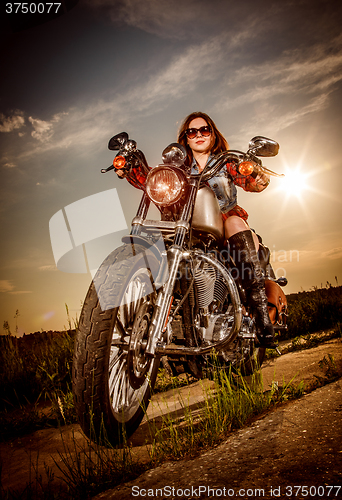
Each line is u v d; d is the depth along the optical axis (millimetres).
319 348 3311
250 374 2648
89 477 1370
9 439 2010
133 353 1879
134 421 1885
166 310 1779
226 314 2312
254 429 1622
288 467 1233
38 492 1378
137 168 2426
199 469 1333
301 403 1844
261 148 2076
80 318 1677
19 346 4320
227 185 2404
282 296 2648
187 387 2664
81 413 1616
